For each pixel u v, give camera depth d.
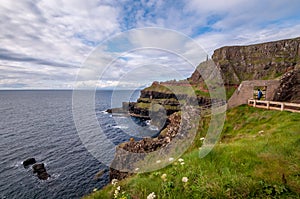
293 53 67.88
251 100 14.59
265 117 11.55
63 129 34.44
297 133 6.70
